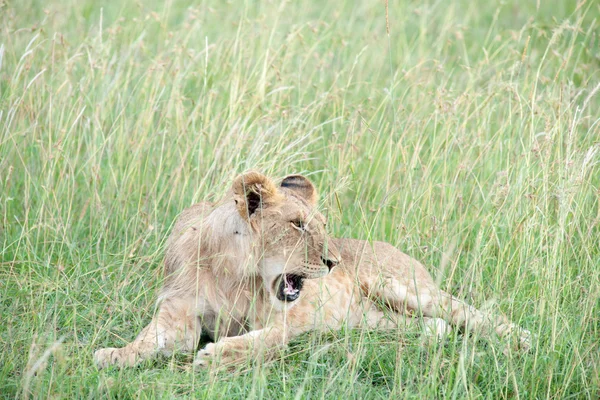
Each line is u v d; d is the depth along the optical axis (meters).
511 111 11.77
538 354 8.45
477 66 14.41
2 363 7.97
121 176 11.68
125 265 10.20
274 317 9.22
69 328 8.94
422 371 8.31
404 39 16.25
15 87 12.11
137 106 12.83
